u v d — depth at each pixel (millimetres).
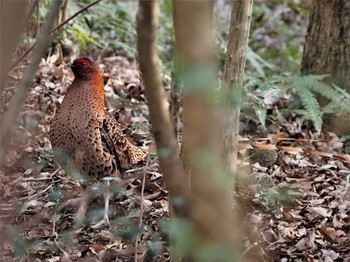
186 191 5199
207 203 4883
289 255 8617
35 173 10562
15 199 9859
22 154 10719
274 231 8984
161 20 17953
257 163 11062
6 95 10383
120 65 15961
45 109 12523
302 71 13969
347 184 10492
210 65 4363
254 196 9266
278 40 19156
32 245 8227
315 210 9680
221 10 19484
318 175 11117
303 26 19812
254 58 16312
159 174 10531
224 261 4883
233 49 7004
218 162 4629
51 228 9297
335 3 13383
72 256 8539
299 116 13320
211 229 4887
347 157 11555
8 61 4586
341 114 12930
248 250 7871
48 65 14133
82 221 9234
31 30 11969
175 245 6379
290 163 11359
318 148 12227
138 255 8414
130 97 13859
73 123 9227
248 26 6996
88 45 16422
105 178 8688
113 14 17359
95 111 9305
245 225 8242
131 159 10031
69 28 14875
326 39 13531
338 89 13055
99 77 9398
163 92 4945
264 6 20656
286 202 8977
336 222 9570
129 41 17562
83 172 9438
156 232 8742
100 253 8539
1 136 4945
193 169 4879
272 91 13070
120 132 9727
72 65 9305
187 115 4492
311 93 13023
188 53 4371
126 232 7188
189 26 4348
